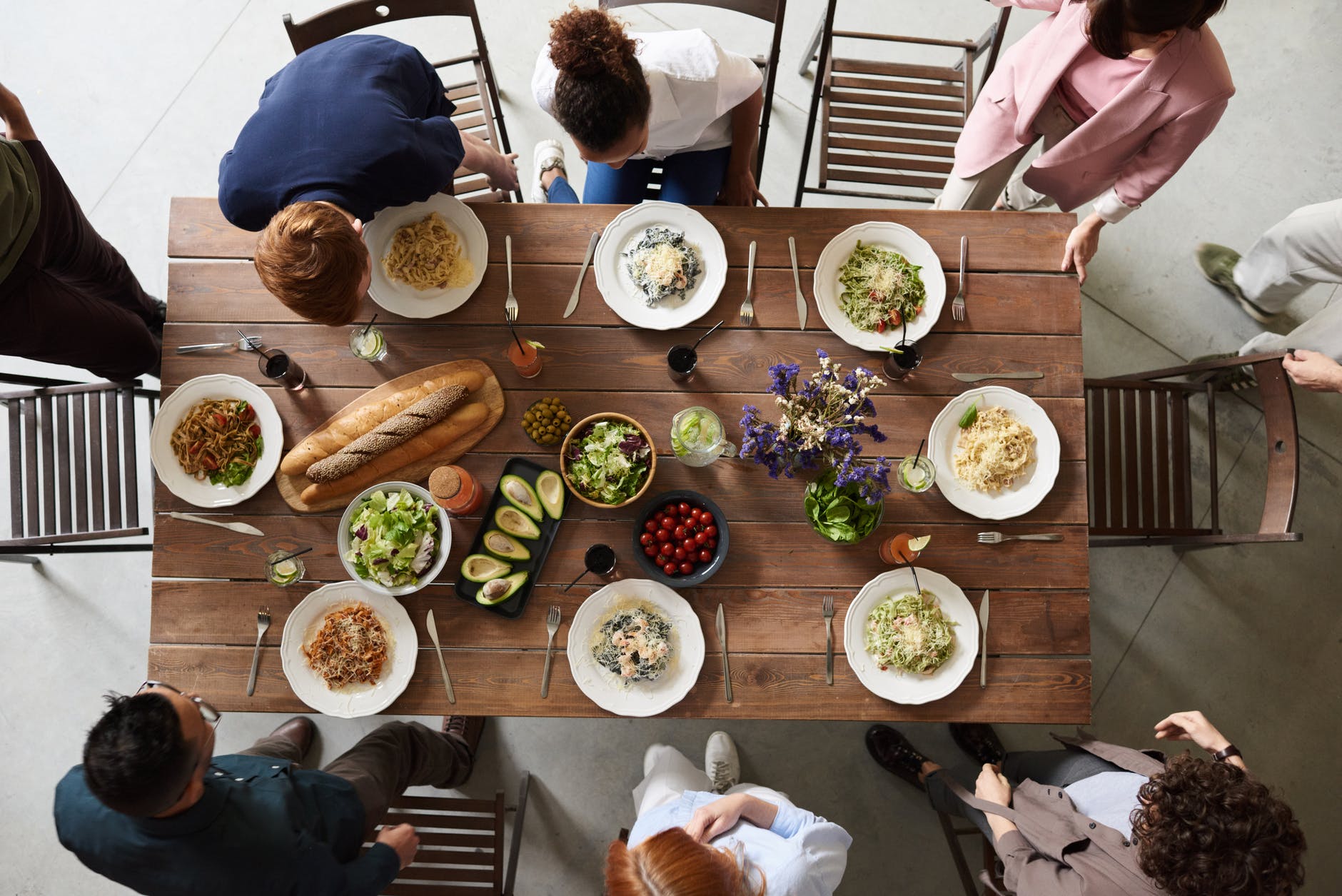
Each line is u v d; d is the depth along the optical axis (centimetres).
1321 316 224
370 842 188
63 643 257
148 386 265
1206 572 263
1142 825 145
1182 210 280
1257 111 283
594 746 252
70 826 137
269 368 168
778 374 148
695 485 174
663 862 120
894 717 169
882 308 175
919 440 177
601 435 166
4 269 171
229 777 144
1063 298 181
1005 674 171
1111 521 212
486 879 194
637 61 152
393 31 291
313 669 167
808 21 293
